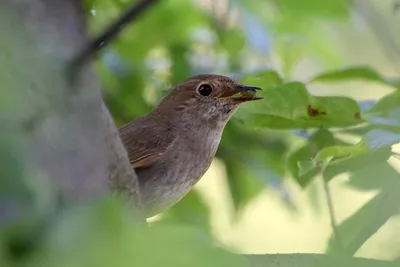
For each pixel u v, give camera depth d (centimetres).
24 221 354
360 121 948
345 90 1786
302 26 1427
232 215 1416
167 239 363
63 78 473
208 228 1339
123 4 1234
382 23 1170
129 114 1399
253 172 1349
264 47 1346
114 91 1394
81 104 507
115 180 639
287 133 1377
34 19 461
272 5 1359
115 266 350
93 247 351
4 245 350
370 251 883
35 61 425
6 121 359
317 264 682
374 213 886
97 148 535
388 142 875
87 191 507
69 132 489
